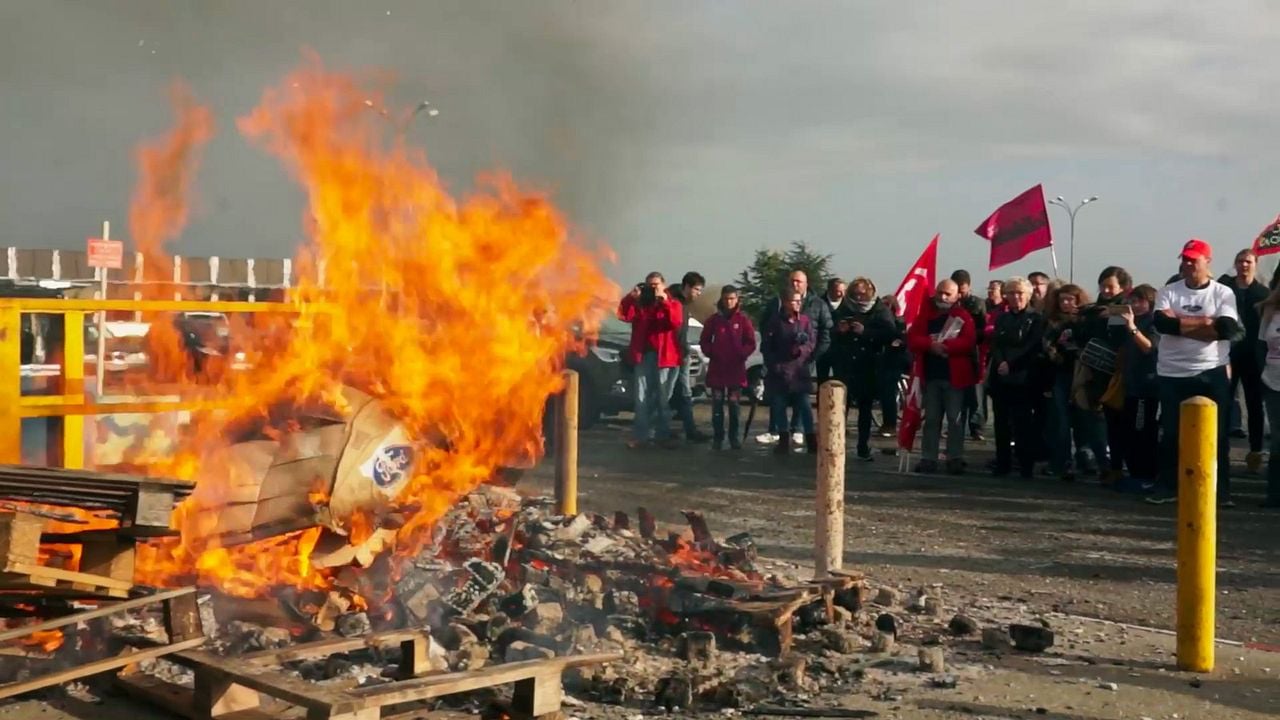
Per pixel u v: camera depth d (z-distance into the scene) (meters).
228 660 4.37
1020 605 6.88
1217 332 9.94
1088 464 12.85
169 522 4.55
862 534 9.20
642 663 5.28
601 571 6.16
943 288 12.79
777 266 37.62
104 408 5.79
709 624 5.71
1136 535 9.23
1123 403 11.47
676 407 15.26
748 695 4.92
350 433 5.69
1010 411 12.59
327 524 5.48
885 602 6.73
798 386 14.17
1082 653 5.77
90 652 4.85
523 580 6.07
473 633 5.32
